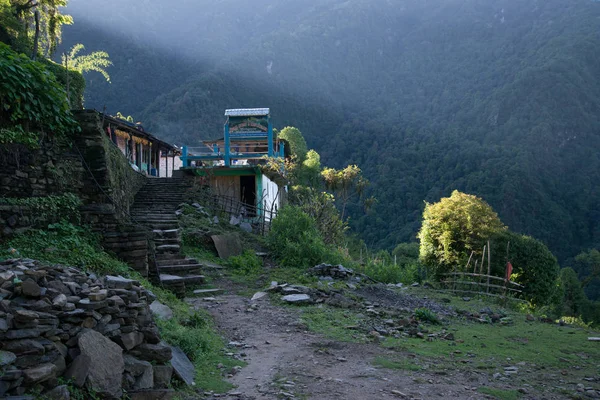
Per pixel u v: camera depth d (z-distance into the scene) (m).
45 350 4.00
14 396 3.52
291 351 6.71
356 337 7.65
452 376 6.11
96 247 9.01
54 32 23.33
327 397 5.01
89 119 10.10
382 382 5.61
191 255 13.91
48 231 8.30
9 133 8.17
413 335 8.22
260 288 11.57
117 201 11.52
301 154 46.62
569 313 31.94
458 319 10.44
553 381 6.28
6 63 8.04
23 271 4.50
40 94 8.87
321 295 10.48
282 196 29.22
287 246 15.38
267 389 5.15
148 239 9.88
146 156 26.97
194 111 94.56
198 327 7.30
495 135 108.69
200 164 26.80
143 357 4.86
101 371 4.23
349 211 74.94
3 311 3.92
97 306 4.54
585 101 120.81
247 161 27.08
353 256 30.06
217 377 5.48
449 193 80.50
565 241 73.38
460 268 18.23
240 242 15.54
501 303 13.84
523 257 19.44
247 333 7.68
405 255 42.44
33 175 8.62
